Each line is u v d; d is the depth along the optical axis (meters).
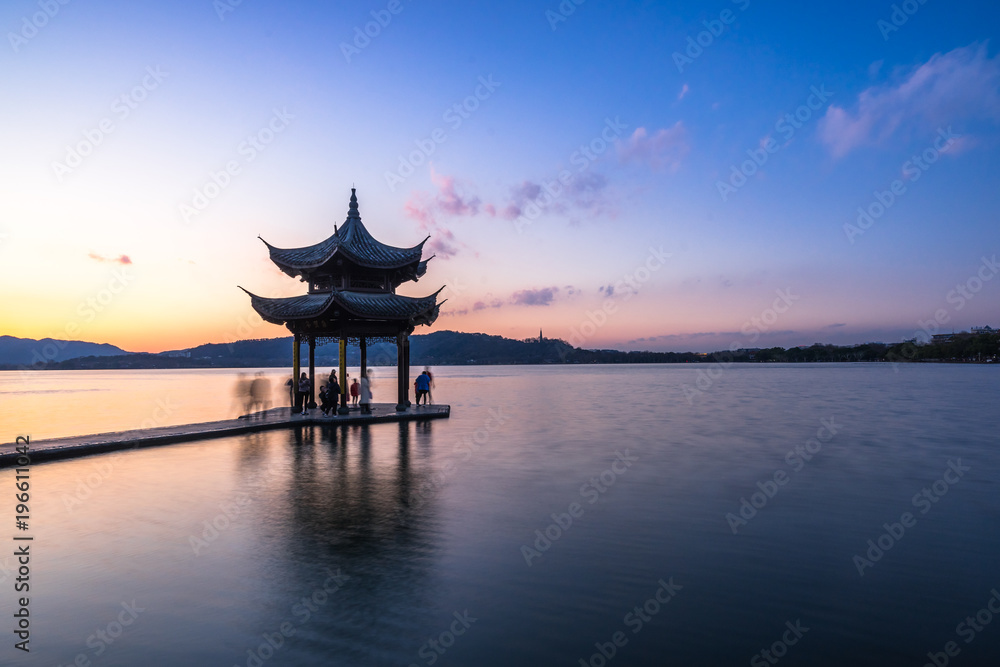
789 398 53.56
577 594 8.47
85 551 10.20
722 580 9.03
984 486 15.59
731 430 28.55
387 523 11.98
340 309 29.30
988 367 196.25
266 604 8.09
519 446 22.75
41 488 15.02
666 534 11.32
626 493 14.77
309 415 30.78
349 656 6.71
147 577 9.03
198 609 7.91
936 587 8.80
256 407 31.95
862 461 19.47
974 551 10.38
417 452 20.92
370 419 29.98
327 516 12.46
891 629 7.43
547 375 157.75
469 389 76.12
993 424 30.94
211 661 6.59
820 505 13.59
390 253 31.88
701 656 6.72
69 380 160.50
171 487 15.17
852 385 79.62
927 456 20.47
